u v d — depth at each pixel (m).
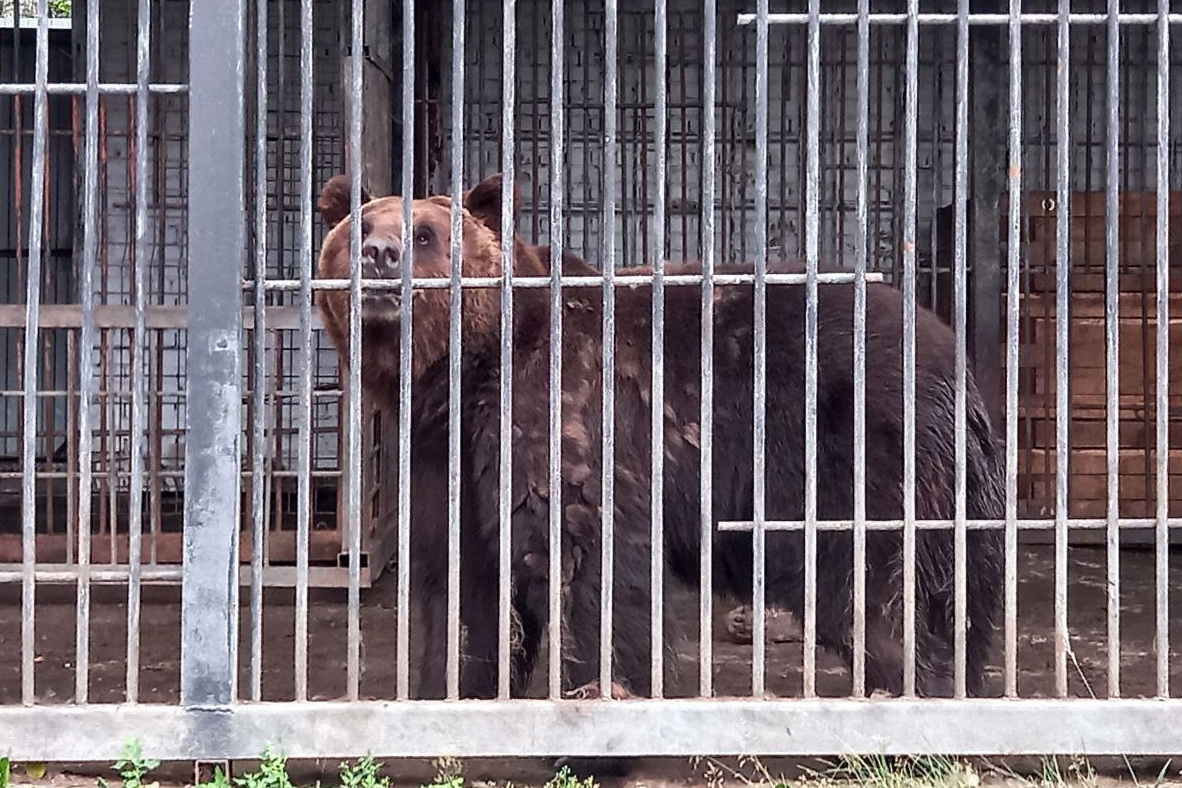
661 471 3.65
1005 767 3.84
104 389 7.91
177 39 10.23
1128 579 7.75
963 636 3.67
